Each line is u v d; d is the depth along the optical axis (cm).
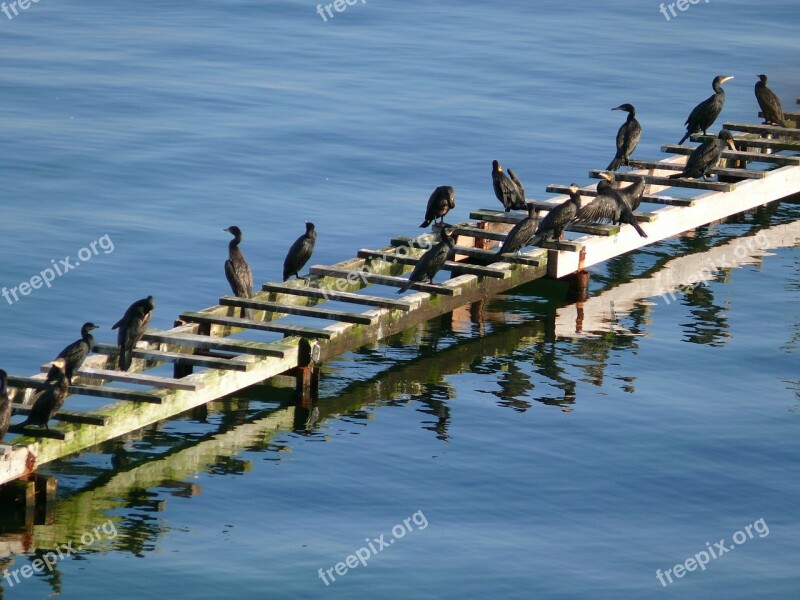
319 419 2250
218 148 3666
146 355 2195
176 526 1881
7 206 3158
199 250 2956
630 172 3312
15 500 1912
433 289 2530
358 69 4522
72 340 2466
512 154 3750
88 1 5269
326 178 3488
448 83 4412
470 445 2152
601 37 5084
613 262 3123
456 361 2520
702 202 3123
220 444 2150
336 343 2355
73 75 4281
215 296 2714
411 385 2402
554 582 1755
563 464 2091
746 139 3681
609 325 2717
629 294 2909
